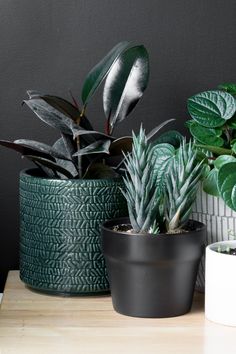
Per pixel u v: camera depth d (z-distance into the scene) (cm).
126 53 165
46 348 133
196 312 151
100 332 140
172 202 146
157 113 179
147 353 131
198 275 161
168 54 178
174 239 142
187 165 145
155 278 145
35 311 151
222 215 153
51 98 157
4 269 180
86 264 157
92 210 155
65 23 175
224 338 138
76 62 176
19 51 175
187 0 177
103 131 178
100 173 161
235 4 178
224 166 145
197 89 179
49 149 157
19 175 171
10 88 176
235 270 142
